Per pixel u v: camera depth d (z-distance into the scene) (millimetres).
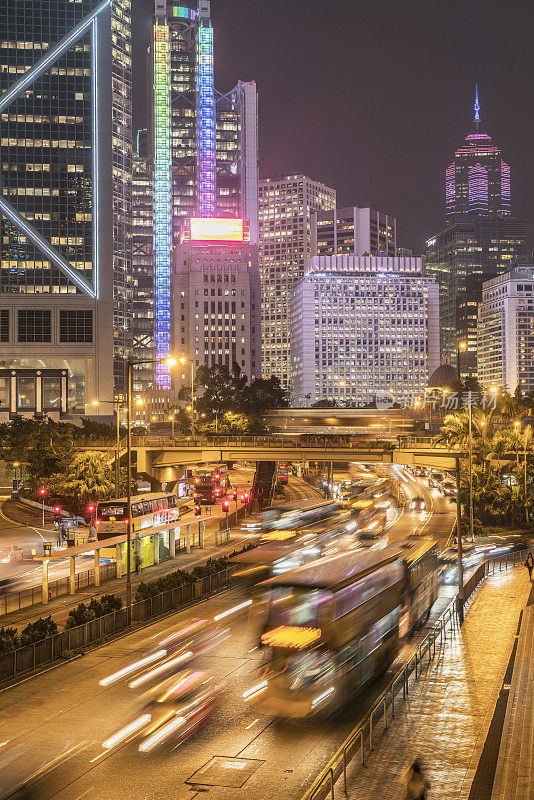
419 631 42750
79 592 57500
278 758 24453
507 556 69812
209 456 111750
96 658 38188
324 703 27922
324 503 70000
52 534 90062
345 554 37531
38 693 32188
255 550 62688
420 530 93438
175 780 22766
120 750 25219
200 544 82188
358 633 30766
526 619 46625
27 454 117438
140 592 49719
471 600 53156
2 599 54344
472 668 35531
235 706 29656
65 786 22344
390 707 29688
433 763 23828
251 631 42531
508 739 25906
